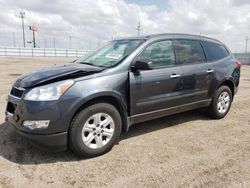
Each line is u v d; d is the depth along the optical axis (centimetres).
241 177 320
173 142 426
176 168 338
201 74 495
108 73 372
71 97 332
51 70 392
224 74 545
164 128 495
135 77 393
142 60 407
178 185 299
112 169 332
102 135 370
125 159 361
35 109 321
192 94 486
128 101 393
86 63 443
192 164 351
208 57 525
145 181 306
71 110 332
